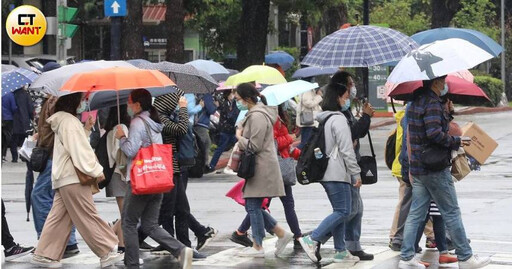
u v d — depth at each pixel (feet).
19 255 75.72
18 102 158.20
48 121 70.54
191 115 108.06
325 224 70.18
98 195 120.37
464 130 73.56
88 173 69.46
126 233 68.49
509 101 384.27
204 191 121.70
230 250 77.82
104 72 66.90
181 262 68.28
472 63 64.23
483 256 71.41
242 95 72.33
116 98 72.95
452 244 74.02
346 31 76.59
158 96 73.41
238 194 77.46
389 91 69.10
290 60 170.60
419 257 70.03
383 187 120.06
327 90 70.74
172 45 173.47
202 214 100.22
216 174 144.66
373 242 81.10
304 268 69.87
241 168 71.72
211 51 236.84
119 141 67.56
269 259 73.77
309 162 69.62
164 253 76.38
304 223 91.81
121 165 69.97
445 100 68.44
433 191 66.13
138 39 170.50
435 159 64.85
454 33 77.66
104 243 70.64
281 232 74.95
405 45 75.56
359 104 82.94
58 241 71.36
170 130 72.69
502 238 81.61
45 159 75.00
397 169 75.00
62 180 69.82
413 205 67.62
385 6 341.21
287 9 222.69
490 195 109.60
